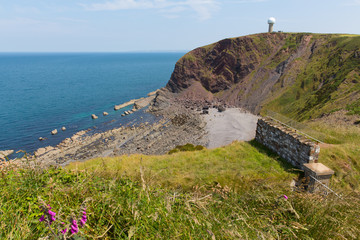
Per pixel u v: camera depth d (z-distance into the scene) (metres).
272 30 147.62
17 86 167.75
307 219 4.15
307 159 12.96
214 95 130.38
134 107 106.50
